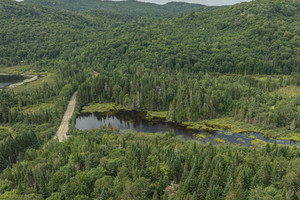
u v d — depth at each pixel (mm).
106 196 76438
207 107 169750
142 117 179625
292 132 146500
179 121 168375
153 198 76562
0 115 164625
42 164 93500
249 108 165375
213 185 76375
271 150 103625
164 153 99125
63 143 116750
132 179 85812
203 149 106688
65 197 76750
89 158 95562
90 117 182125
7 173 92188
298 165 81375
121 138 122812
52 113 172750
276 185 79438
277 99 179750
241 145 134750
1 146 114312
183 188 78938
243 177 80375
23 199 71312
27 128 149500
